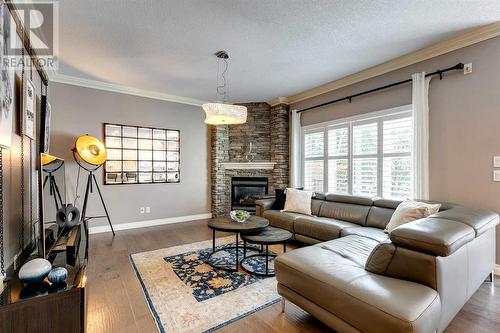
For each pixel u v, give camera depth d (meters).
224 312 2.00
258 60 3.44
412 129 3.30
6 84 1.59
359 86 4.02
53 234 2.21
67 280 1.54
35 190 2.56
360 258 1.99
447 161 3.01
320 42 2.94
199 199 5.55
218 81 4.29
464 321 1.86
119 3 2.21
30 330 1.33
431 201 2.90
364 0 2.19
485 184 2.72
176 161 5.24
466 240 1.68
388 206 3.25
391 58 3.40
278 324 1.86
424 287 1.44
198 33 2.73
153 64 3.56
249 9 2.31
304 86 4.56
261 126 5.65
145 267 2.87
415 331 1.20
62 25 2.55
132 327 1.81
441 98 3.06
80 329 1.45
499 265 2.62
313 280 1.67
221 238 4.05
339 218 3.63
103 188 4.46
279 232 2.96
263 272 2.73
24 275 1.42
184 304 2.12
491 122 2.68
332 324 1.57
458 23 2.55
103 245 3.69
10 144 1.66
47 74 3.63
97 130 4.38
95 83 4.29
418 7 2.29
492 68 2.66
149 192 4.92
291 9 2.32
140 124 4.81
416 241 1.51
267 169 5.53
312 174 4.85
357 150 4.05
